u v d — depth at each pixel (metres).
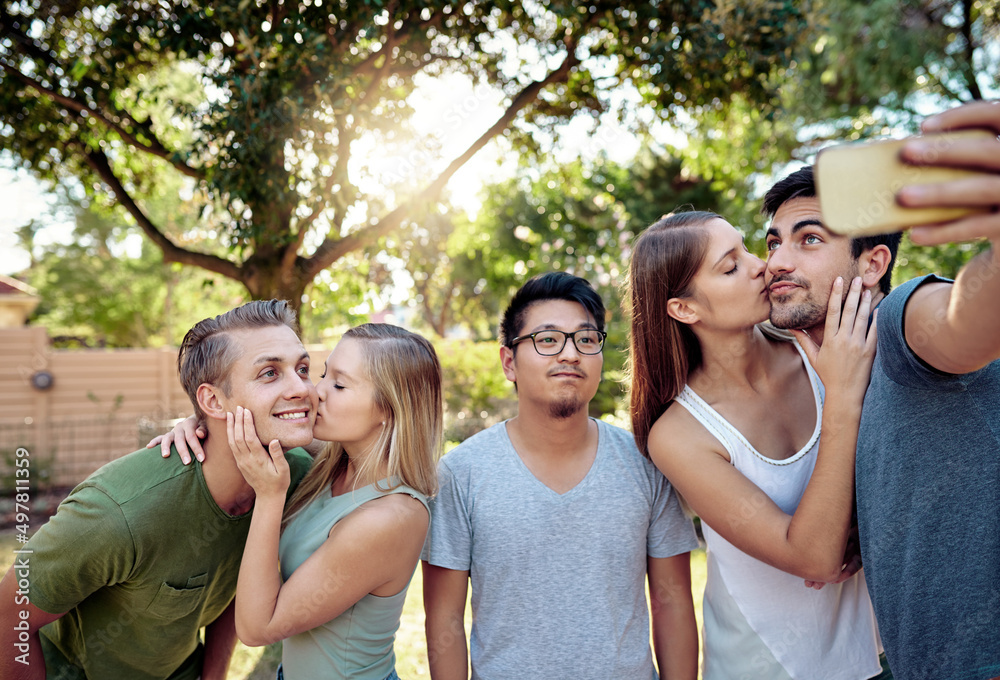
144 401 9.21
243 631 1.48
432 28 5.15
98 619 1.69
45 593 1.52
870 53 8.53
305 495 1.76
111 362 9.07
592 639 1.71
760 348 1.73
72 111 5.23
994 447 1.14
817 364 1.42
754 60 4.95
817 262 1.41
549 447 1.80
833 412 1.37
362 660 1.62
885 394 1.26
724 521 1.56
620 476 1.81
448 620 1.78
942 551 1.18
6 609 1.52
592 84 5.76
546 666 1.71
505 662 1.72
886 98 9.20
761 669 1.68
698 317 1.62
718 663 1.76
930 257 7.34
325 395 1.64
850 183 0.69
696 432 1.64
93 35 5.01
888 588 1.26
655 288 1.65
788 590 1.67
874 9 8.35
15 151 5.50
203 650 2.00
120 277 21.09
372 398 1.62
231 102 3.95
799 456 1.62
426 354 1.69
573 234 11.34
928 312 1.06
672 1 4.76
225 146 4.01
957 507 1.17
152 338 21.84
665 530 1.86
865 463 1.30
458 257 17.56
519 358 1.77
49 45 5.10
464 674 1.77
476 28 5.14
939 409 1.16
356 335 1.69
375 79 4.61
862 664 1.68
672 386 1.69
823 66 8.88
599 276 9.62
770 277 1.49
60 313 21.20
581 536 1.75
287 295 4.94
